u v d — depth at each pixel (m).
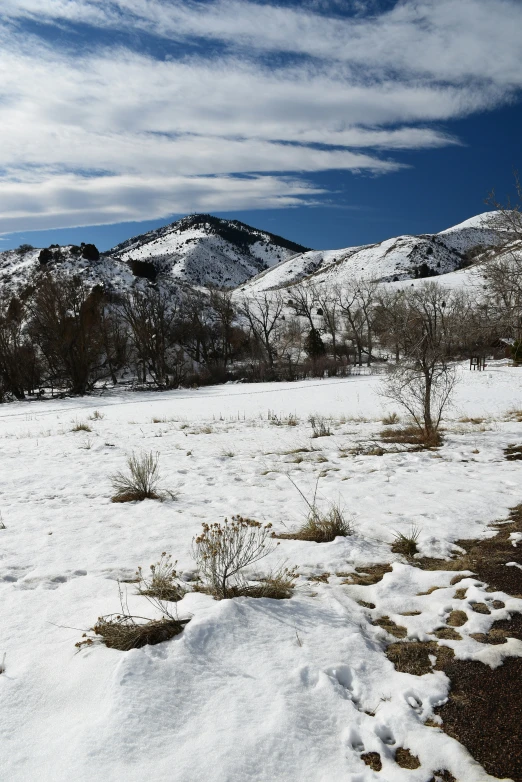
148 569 4.85
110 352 51.59
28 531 6.06
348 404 25.52
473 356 38.66
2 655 3.30
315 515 6.00
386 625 3.82
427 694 2.99
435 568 4.87
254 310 93.25
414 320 13.79
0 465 10.71
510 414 18.00
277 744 2.53
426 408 12.52
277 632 3.51
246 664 3.16
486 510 6.45
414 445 11.73
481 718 2.82
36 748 2.48
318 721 2.73
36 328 45.03
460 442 11.70
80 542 5.64
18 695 2.86
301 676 3.05
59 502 7.51
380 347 73.56
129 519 6.48
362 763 2.49
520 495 7.07
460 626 3.77
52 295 43.59
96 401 37.38
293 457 10.98
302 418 20.52
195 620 3.47
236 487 8.18
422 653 3.44
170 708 2.75
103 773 2.32
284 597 4.16
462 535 5.67
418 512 6.46
